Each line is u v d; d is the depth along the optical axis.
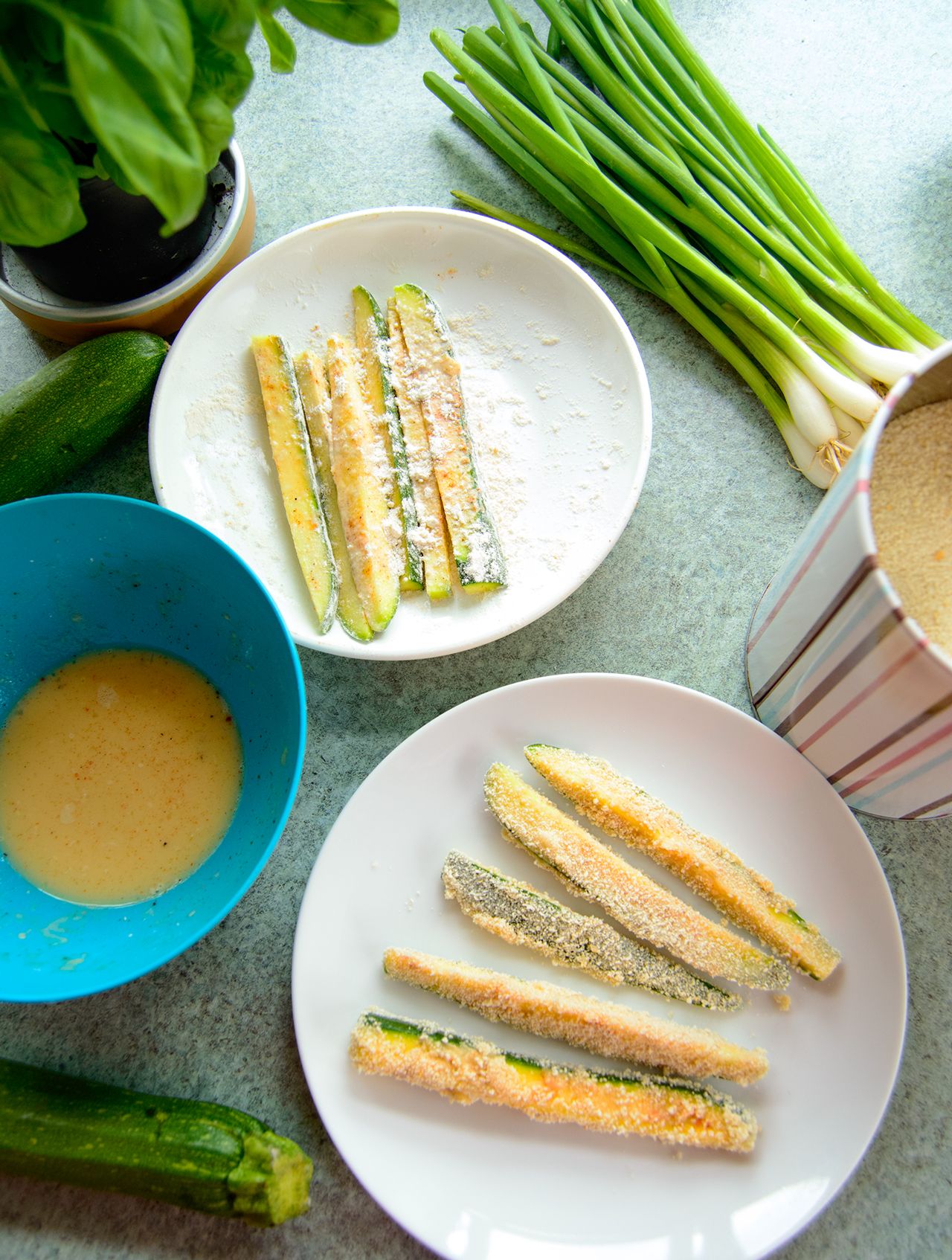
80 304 0.43
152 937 0.36
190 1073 0.40
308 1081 0.37
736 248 0.45
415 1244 0.38
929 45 0.50
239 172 0.43
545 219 0.49
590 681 0.39
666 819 0.39
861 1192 0.38
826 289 0.44
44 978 0.35
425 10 0.51
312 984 0.38
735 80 0.50
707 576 0.44
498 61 0.46
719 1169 0.37
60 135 0.32
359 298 0.44
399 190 0.49
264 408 0.44
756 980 0.38
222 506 0.43
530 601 0.41
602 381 0.43
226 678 0.41
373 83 0.50
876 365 0.43
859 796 0.40
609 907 0.38
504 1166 0.37
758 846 0.40
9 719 0.40
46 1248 0.38
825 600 0.33
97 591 0.40
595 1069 0.38
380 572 0.41
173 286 0.43
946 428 0.36
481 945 0.39
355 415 0.42
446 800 0.40
